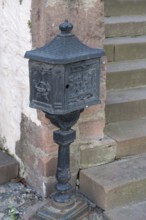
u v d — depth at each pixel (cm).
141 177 380
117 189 370
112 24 521
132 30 534
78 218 365
